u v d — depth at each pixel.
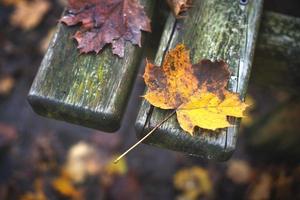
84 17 0.74
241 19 0.75
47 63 0.71
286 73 0.84
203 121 0.68
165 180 1.30
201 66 0.70
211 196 1.28
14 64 1.50
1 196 1.29
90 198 1.28
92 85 0.70
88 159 1.32
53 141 1.35
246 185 1.28
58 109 0.70
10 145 1.35
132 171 1.31
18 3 1.60
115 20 0.74
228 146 0.67
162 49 0.73
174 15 0.75
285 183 1.24
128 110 1.35
